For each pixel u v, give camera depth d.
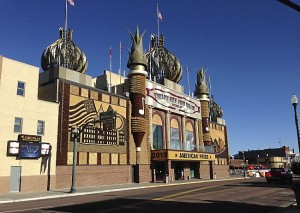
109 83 52.69
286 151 143.38
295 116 16.34
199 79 64.00
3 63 29.06
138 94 44.72
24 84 30.66
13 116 29.23
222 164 68.69
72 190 28.09
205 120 61.72
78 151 35.25
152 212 14.51
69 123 34.75
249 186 33.06
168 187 34.28
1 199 23.03
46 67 43.69
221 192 25.52
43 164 31.34
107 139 39.34
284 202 18.62
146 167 44.62
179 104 54.69
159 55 56.56
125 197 22.45
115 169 39.84
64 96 34.84
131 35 47.72
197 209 15.51
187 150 49.19
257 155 151.12
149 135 46.22
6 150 28.28
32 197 24.34
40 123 31.67
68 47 44.09
